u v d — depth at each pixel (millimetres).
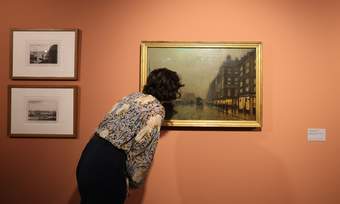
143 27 1995
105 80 2002
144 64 1962
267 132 1984
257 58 1950
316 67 1975
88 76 2008
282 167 1981
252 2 1982
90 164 1545
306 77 1977
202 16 1988
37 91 2010
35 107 2016
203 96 1964
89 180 1532
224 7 1986
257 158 1987
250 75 1955
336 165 1976
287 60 1979
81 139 2018
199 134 1994
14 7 2025
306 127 1978
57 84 2012
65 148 2023
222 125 1952
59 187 2027
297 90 1979
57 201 2029
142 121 1530
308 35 1978
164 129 1998
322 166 1978
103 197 1534
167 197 2000
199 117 1964
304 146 1979
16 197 2031
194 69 1965
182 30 1988
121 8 2000
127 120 1545
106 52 2002
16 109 2021
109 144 1541
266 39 1981
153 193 2000
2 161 2029
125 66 1999
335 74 1976
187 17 1988
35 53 2008
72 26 2010
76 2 2008
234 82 1960
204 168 1994
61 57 1996
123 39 1998
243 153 1988
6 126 2045
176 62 1966
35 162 2029
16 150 2033
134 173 1554
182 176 1997
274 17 1981
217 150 1991
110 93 2002
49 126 2014
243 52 1956
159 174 2000
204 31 1986
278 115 1981
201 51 1962
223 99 1960
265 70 1982
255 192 1986
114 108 1638
